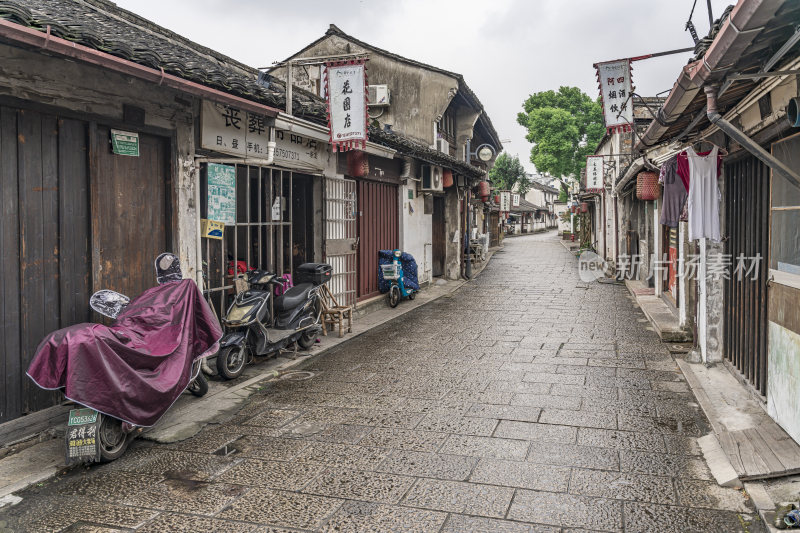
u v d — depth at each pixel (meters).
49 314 5.47
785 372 5.09
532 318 12.02
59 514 4.08
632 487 4.35
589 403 6.36
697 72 4.07
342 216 11.31
